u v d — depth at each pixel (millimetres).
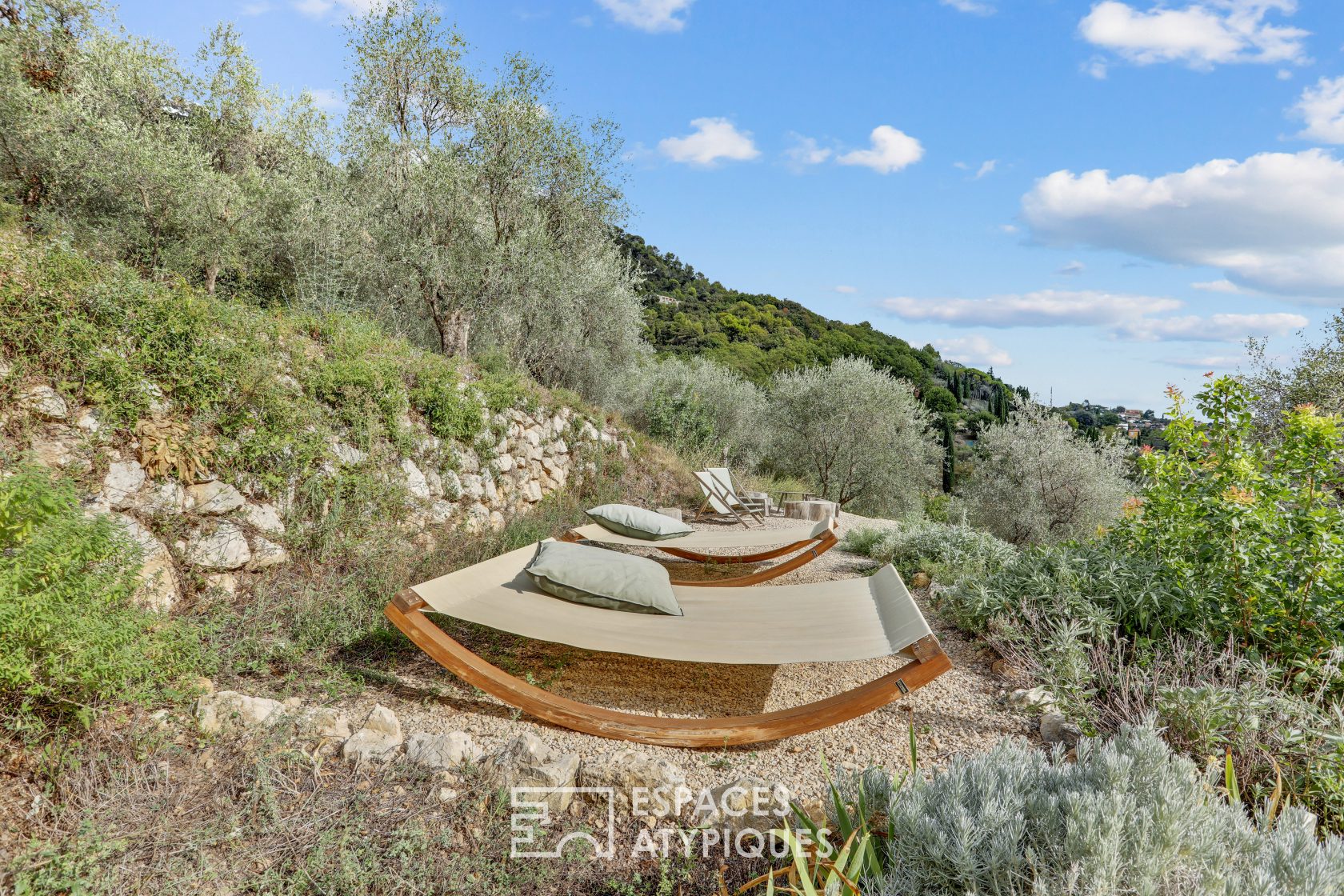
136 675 2781
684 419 14039
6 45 9062
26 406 3846
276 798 2541
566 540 6570
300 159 11828
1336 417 3891
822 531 6871
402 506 6027
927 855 1923
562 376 13242
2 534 2486
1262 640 3629
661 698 3787
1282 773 2605
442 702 3561
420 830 2406
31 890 1971
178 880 2105
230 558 4488
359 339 6613
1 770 2340
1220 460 4590
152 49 11094
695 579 6387
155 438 4285
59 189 8969
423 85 10852
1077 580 4387
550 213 12695
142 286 4668
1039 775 2242
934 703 3631
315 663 3783
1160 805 1834
